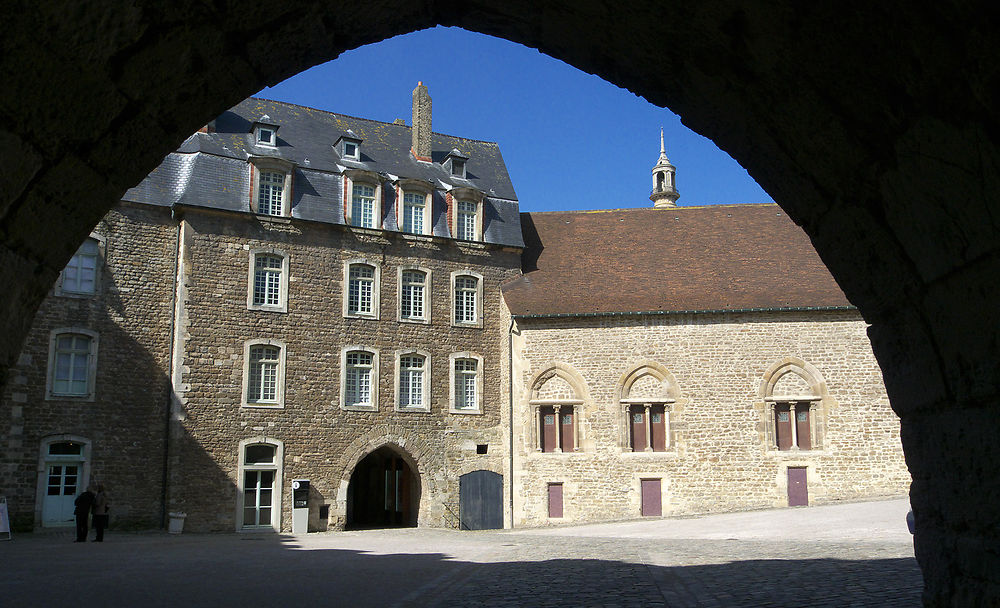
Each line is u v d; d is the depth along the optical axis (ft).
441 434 92.17
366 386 90.12
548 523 88.89
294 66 18.97
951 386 14.46
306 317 87.71
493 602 30.19
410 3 18.95
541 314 92.12
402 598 31.71
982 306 13.21
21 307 15.98
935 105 13.02
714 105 18.47
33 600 31.45
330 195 91.35
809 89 15.42
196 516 79.10
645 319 91.25
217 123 89.81
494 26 20.66
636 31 17.85
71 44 14.21
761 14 14.83
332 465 86.43
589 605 28.84
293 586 35.96
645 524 79.56
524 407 91.56
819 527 63.67
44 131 14.96
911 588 29.86
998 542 13.19
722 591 31.24
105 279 79.61
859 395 88.12
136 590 34.71
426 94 104.01
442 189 98.53
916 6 12.17
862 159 15.24
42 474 74.43
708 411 88.89
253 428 83.20
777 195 18.81
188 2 15.03
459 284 96.73
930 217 13.97
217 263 84.02
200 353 81.76
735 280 94.89
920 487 15.92
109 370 78.64
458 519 90.94
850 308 88.63
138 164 17.26
